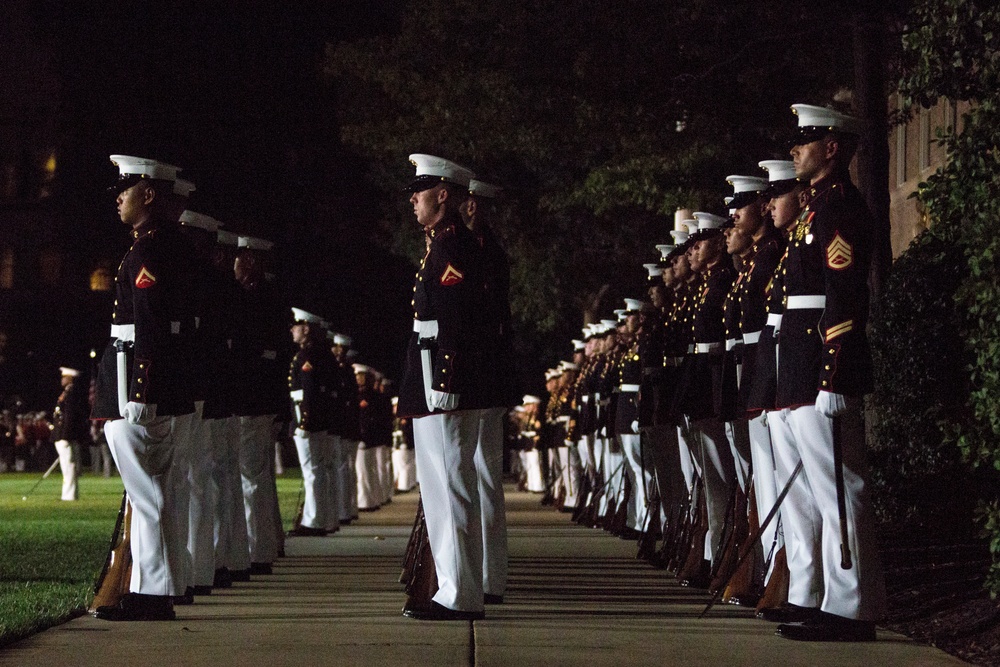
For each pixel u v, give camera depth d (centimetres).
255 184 5969
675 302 1467
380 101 3359
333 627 1048
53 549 1800
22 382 8138
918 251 1658
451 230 1102
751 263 1167
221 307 1335
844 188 987
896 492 1708
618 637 1001
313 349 2130
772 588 1095
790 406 992
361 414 3003
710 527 1348
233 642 967
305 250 5959
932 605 1180
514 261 3975
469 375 1081
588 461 2480
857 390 951
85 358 8131
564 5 2255
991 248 995
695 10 2077
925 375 1634
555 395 3181
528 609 1173
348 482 2498
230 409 1399
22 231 8388
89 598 1234
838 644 972
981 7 1088
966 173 1066
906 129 3066
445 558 1106
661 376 1475
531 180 3891
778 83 2309
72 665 871
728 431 1264
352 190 5959
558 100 2414
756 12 2094
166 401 1067
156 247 1077
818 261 991
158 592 1091
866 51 1945
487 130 2869
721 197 2589
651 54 2234
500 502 1230
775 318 1034
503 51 2405
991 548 1031
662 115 2338
